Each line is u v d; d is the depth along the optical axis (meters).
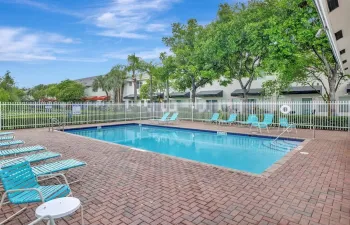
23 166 3.75
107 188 4.92
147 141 13.60
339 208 3.90
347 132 13.13
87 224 3.48
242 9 18.03
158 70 24.45
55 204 2.73
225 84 23.98
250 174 5.75
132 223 3.51
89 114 18.36
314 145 9.24
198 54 19.52
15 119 14.68
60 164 5.16
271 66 15.47
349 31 6.63
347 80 19.55
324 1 4.50
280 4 14.34
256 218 3.61
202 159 9.46
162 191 4.73
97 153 8.16
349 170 5.98
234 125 17.23
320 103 14.75
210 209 3.93
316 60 16.52
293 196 4.40
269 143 11.82
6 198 4.42
